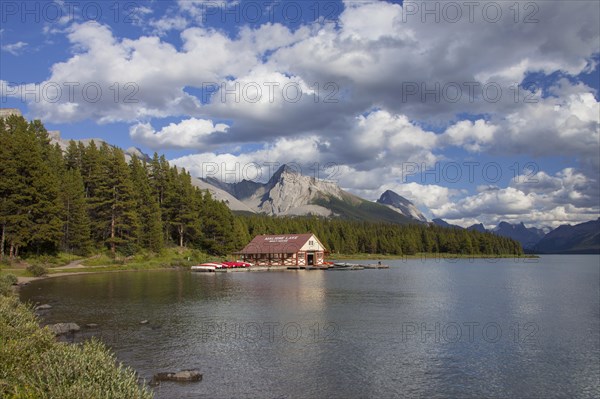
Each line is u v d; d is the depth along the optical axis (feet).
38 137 388.57
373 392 67.92
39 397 36.32
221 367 77.15
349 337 102.06
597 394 71.61
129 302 150.20
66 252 311.88
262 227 571.69
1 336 55.98
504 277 332.19
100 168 365.81
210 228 434.30
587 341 106.83
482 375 78.74
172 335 100.17
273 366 78.54
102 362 44.80
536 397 69.62
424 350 93.04
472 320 131.34
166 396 63.10
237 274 309.01
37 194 263.90
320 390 67.72
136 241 355.15
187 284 216.95
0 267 237.25
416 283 256.11
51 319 116.16
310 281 254.68
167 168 420.77
